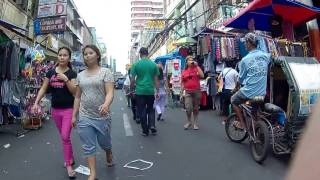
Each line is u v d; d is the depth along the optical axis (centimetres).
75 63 3244
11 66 1003
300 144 70
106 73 511
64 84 566
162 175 558
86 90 507
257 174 544
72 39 5425
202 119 1138
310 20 972
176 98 1599
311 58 610
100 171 588
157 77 884
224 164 603
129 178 549
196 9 2545
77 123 529
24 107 1057
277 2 905
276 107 600
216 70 1310
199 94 946
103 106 495
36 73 1173
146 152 707
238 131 752
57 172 595
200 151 697
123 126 1060
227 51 1254
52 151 748
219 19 1919
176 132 910
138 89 866
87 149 502
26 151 754
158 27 3944
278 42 898
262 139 603
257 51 639
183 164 613
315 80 575
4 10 1856
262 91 619
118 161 645
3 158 697
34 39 2206
